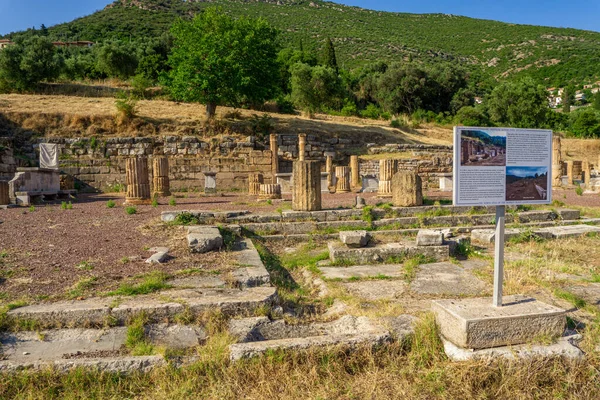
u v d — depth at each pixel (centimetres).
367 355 384
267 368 365
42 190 1792
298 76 4500
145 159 1487
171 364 365
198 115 3047
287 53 6072
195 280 557
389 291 591
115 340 404
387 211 1058
